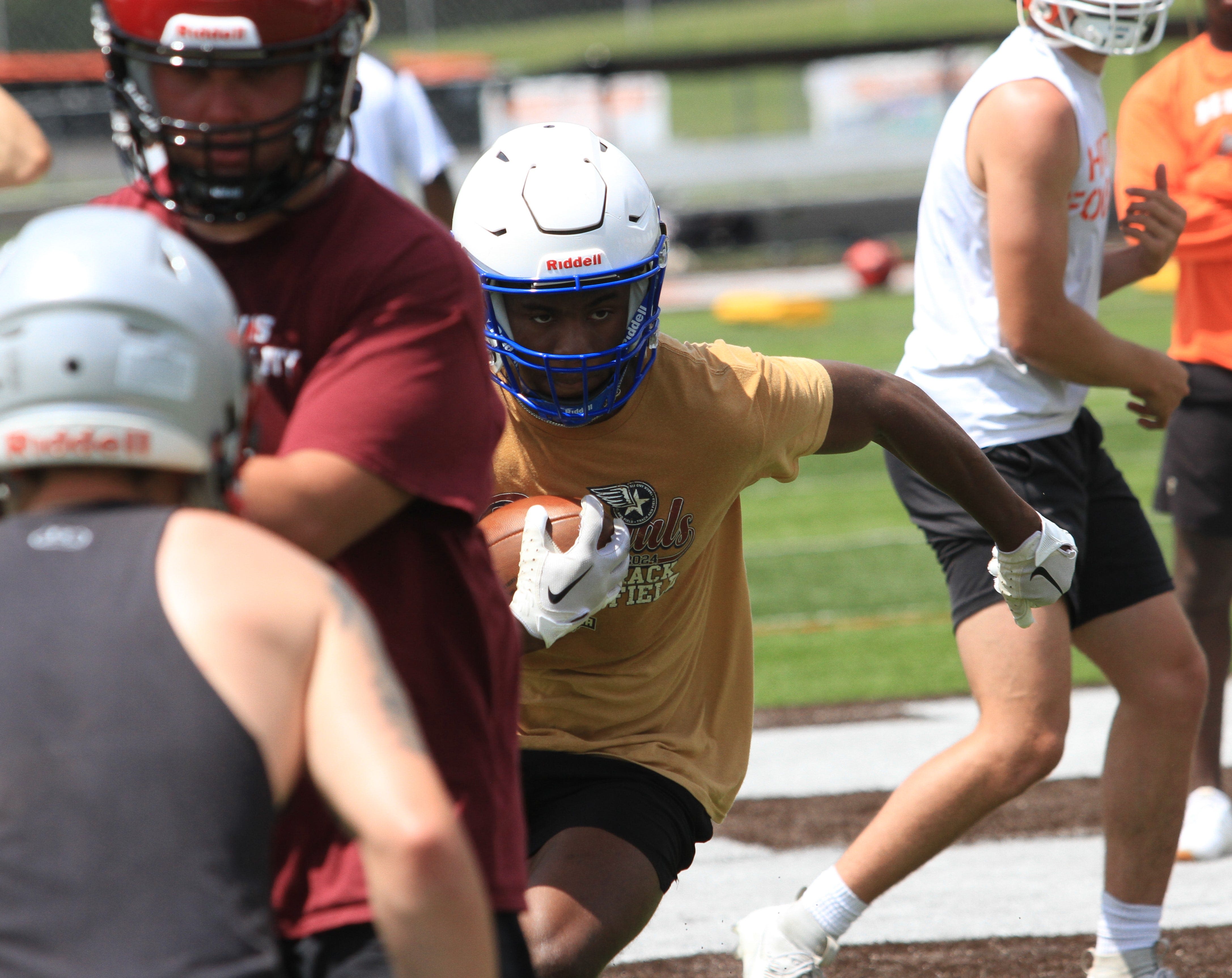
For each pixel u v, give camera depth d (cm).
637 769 1002
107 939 497
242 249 696
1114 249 1428
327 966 667
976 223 1236
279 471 645
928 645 2414
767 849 1585
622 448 961
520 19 16775
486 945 522
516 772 755
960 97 1257
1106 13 1176
